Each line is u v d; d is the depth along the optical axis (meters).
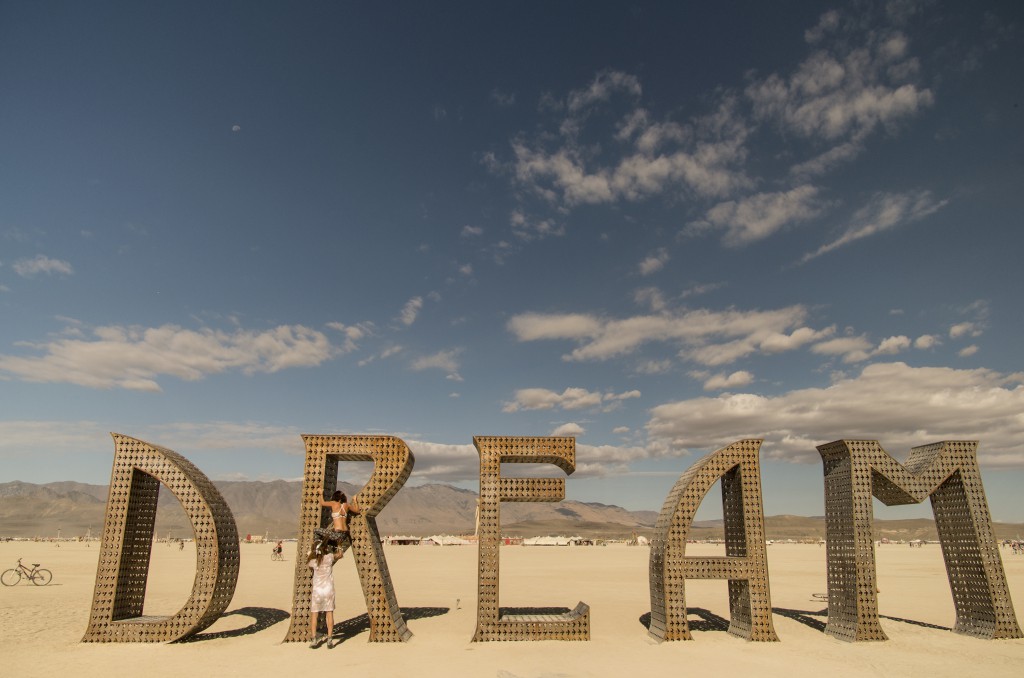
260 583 23.47
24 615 14.65
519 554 56.38
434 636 12.48
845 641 12.12
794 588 22.86
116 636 11.48
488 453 12.71
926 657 10.75
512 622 12.10
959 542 13.30
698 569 12.24
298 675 9.24
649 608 16.59
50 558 42.03
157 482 12.82
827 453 13.77
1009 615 12.50
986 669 9.91
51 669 9.51
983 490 13.22
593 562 41.44
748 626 12.20
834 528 13.24
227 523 12.51
